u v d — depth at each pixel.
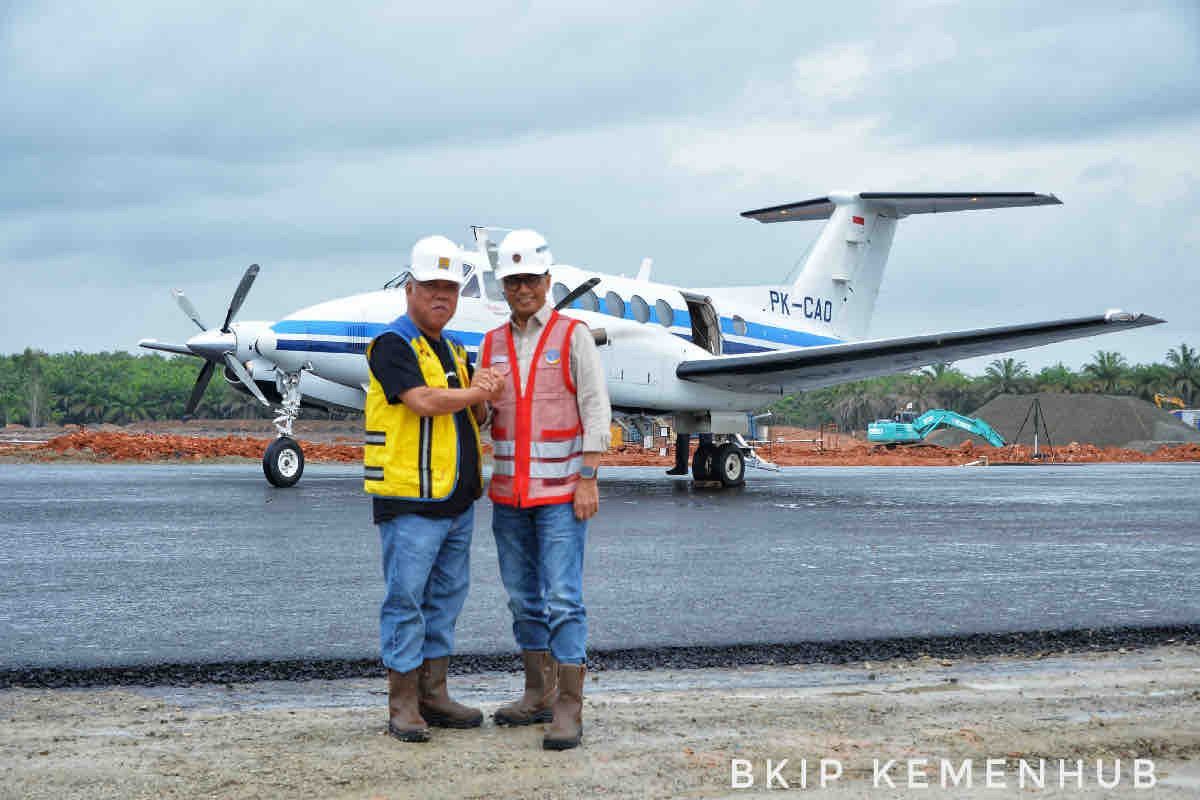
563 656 3.51
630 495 15.32
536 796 2.96
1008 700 4.02
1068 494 16.83
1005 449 50.94
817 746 3.39
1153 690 4.21
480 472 3.87
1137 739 3.45
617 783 3.07
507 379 3.89
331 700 4.13
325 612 5.96
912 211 21.58
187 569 7.56
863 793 2.97
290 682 4.45
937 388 115.12
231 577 7.21
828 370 16.81
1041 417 68.56
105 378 117.06
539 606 3.86
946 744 3.40
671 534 10.05
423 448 3.69
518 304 3.86
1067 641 5.29
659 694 4.18
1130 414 68.25
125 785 3.02
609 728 3.63
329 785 3.04
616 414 17.36
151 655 4.89
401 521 3.68
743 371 16.52
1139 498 15.85
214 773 3.13
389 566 3.69
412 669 3.59
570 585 3.68
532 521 3.88
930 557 8.54
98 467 25.23
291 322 14.76
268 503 12.98
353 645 5.12
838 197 21.28
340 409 16.22
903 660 4.88
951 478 23.09
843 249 21.27
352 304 15.20
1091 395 70.62
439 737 3.59
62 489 15.78
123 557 8.17
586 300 16.19
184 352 16.42
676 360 16.78
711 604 6.29
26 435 67.44
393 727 3.56
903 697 4.09
